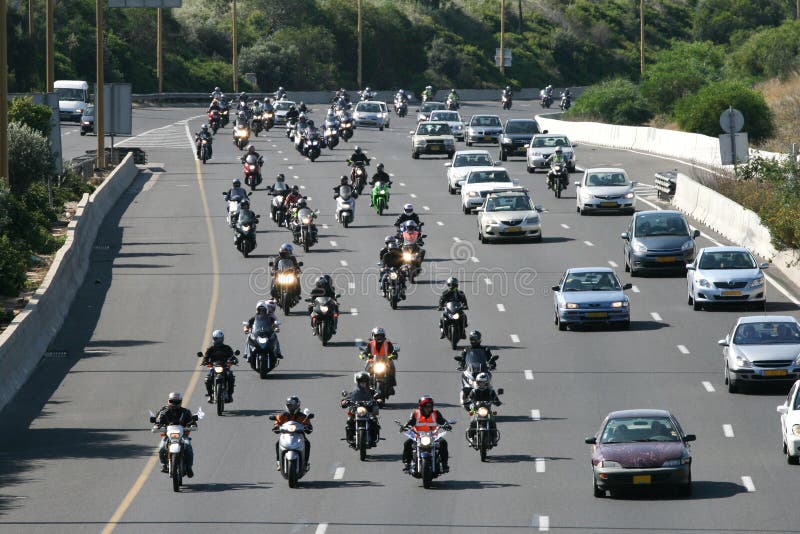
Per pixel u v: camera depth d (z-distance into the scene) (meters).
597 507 72.31
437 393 105.38
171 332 132.25
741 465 82.19
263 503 74.19
